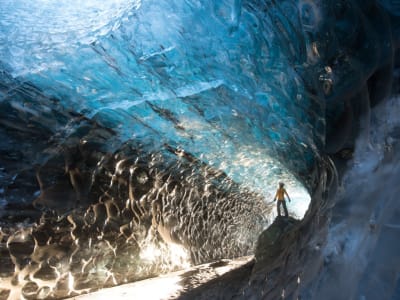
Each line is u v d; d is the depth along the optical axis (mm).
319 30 3318
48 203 4574
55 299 4234
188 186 8453
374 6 2840
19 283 3898
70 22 4453
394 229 2262
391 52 2689
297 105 4371
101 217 5395
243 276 3959
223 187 9984
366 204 2535
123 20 4211
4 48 4355
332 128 3121
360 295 2195
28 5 4391
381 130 2646
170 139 6891
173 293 4012
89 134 5375
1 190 4098
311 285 2574
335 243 2598
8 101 4355
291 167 7305
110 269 5219
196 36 4328
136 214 6262
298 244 3023
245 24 4023
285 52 3930
